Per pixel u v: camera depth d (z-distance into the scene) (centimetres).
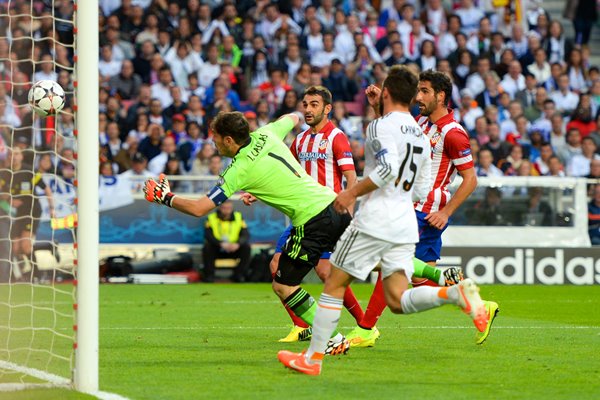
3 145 4519
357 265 1805
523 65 6550
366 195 1838
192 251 4953
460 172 2372
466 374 1919
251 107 5922
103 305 3641
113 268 4891
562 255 4972
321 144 2584
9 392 1709
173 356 2173
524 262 4953
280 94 5959
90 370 1691
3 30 4878
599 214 5003
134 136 5519
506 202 4962
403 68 1820
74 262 1723
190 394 1661
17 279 4438
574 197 4981
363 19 6625
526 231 4966
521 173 5556
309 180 2195
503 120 6081
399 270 1831
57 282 4525
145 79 6125
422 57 6344
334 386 1747
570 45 6725
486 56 6375
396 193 1814
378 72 6109
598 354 2256
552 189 4972
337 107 5766
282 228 4969
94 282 1689
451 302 1756
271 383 1777
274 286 2278
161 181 2025
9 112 5103
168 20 6331
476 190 4944
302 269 2225
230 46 6247
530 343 2472
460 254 4925
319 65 6312
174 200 2008
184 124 5638
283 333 2684
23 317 2989
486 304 2241
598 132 6109
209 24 6375
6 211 4431
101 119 5569
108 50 6141
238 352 2247
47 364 2016
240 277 4916
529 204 4972
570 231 4991
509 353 2262
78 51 1677
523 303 3834
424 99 2369
